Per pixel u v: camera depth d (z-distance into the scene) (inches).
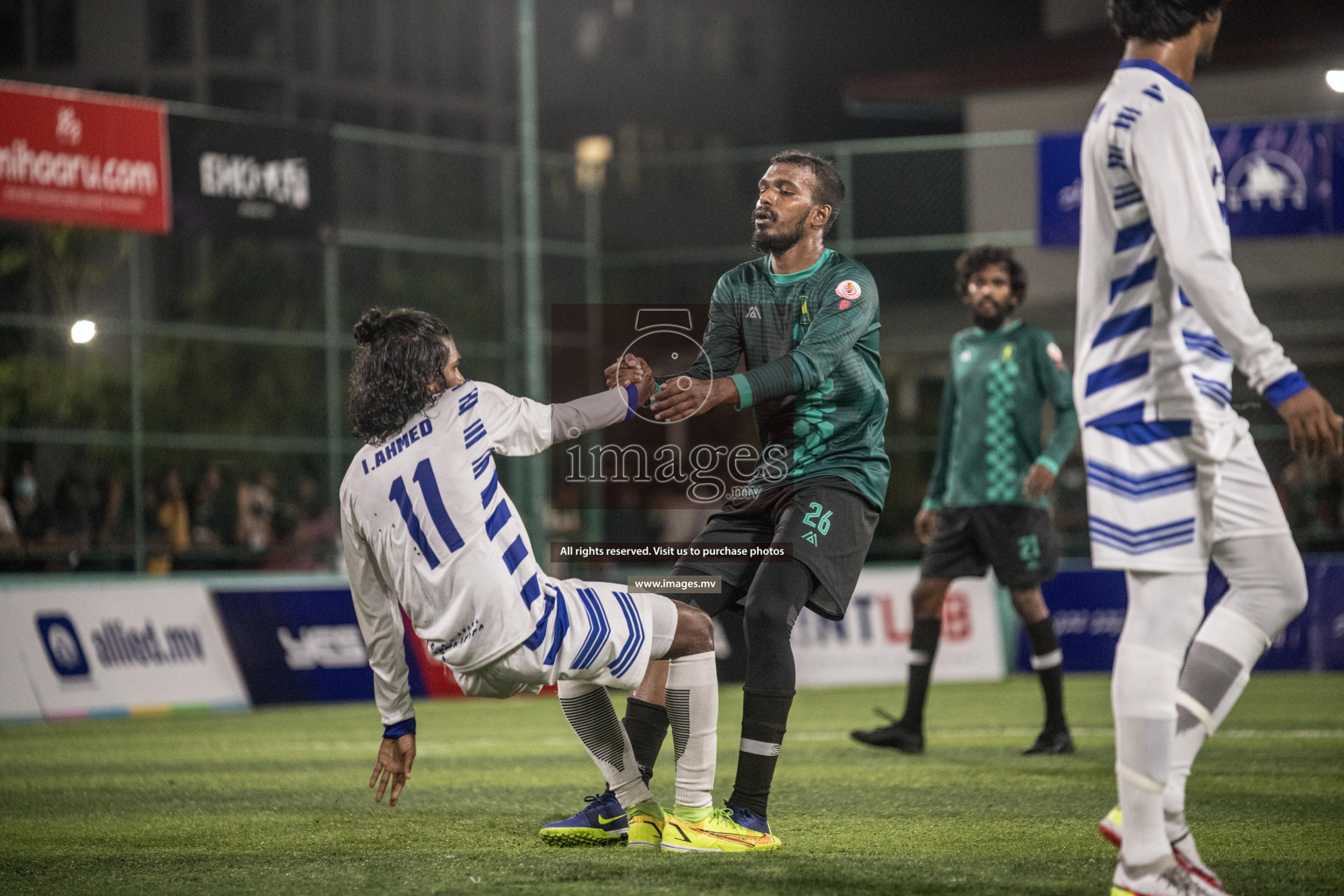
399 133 3722.9
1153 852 309.1
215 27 3444.9
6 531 1213.1
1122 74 318.0
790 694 399.5
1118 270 316.5
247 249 2122.3
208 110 1152.2
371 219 2509.8
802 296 418.9
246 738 838.5
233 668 1068.5
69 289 1841.8
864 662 1209.4
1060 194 1309.1
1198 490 310.8
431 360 350.9
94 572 1219.2
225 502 1440.7
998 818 465.7
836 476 407.2
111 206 1102.4
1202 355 314.3
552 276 1895.9
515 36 3969.0
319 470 1419.8
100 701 1007.6
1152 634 311.6
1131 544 312.0
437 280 2357.3
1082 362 324.8
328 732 876.6
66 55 3449.8
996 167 1989.4
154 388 1862.7
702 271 1465.3
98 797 571.8
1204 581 313.9
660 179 3816.4
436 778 619.2
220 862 408.5
